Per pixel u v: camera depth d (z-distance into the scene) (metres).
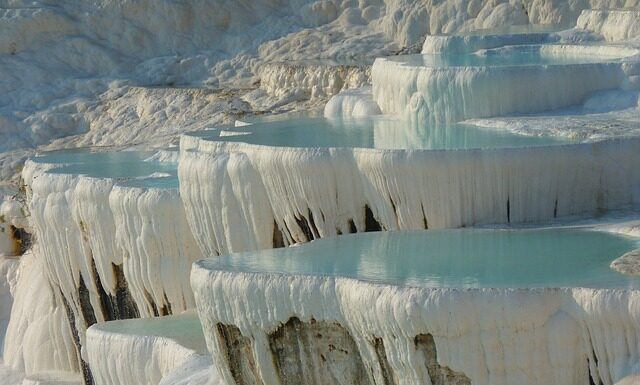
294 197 32.47
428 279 26.75
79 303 40.31
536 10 48.44
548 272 26.86
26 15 55.28
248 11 55.44
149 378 34.28
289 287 27.48
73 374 42.81
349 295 26.66
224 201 33.84
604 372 25.05
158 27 55.44
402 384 26.22
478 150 30.78
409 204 31.23
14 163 51.00
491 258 28.20
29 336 44.09
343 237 31.12
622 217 30.81
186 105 50.50
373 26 53.28
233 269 28.78
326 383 27.64
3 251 48.47
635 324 24.61
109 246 38.41
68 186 39.69
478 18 49.75
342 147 32.22
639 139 31.48
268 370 28.31
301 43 53.09
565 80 35.38
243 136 35.59
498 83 35.12
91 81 54.19
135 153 44.50
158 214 36.59
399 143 32.94
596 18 42.50
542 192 31.02
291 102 48.38
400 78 37.19
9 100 54.28
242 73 53.19
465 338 25.41
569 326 25.16
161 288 37.09
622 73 35.59
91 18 55.66
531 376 25.38
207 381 30.58
